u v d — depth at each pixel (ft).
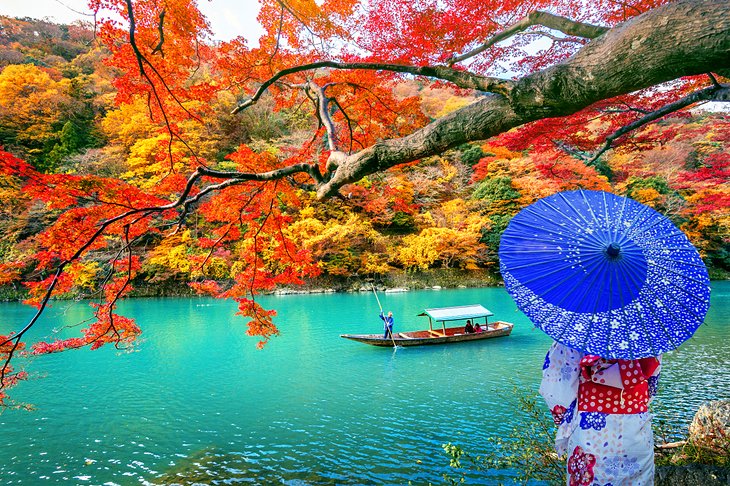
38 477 19.29
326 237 90.22
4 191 66.80
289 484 18.38
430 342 44.39
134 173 90.07
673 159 86.94
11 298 78.89
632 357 4.17
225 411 27.14
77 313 66.44
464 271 102.94
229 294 20.63
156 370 37.06
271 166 15.85
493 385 30.71
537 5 14.51
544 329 4.42
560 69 5.89
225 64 17.67
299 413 26.48
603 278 4.46
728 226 95.61
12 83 100.07
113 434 23.80
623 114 19.03
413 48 16.78
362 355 40.98
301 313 65.98
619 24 5.52
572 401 5.00
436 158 118.62
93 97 115.65
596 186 80.43
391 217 104.78
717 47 4.53
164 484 18.60
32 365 39.04
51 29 150.82
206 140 99.55
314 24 16.56
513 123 6.86
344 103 20.42
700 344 39.37
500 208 104.37
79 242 14.66
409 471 18.89
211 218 19.12
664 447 11.35
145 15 13.43
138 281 87.76
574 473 4.84
